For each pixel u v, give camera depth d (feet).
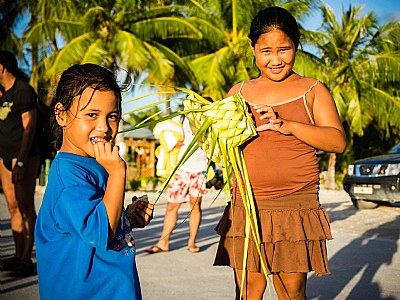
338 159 83.97
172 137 19.71
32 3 60.80
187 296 14.14
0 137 15.56
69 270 6.10
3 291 13.93
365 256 20.12
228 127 7.95
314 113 8.47
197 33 61.52
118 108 6.48
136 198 7.52
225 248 8.82
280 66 8.31
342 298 14.25
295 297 8.51
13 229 15.76
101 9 54.75
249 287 8.66
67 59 54.19
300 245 8.21
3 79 15.43
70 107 6.29
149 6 61.87
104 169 6.57
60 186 6.18
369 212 36.14
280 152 8.27
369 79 71.61
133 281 6.39
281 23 8.18
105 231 5.90
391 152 37.04
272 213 8.32
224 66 62.18
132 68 55.62
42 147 15.96
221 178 19.08
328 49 72.18
